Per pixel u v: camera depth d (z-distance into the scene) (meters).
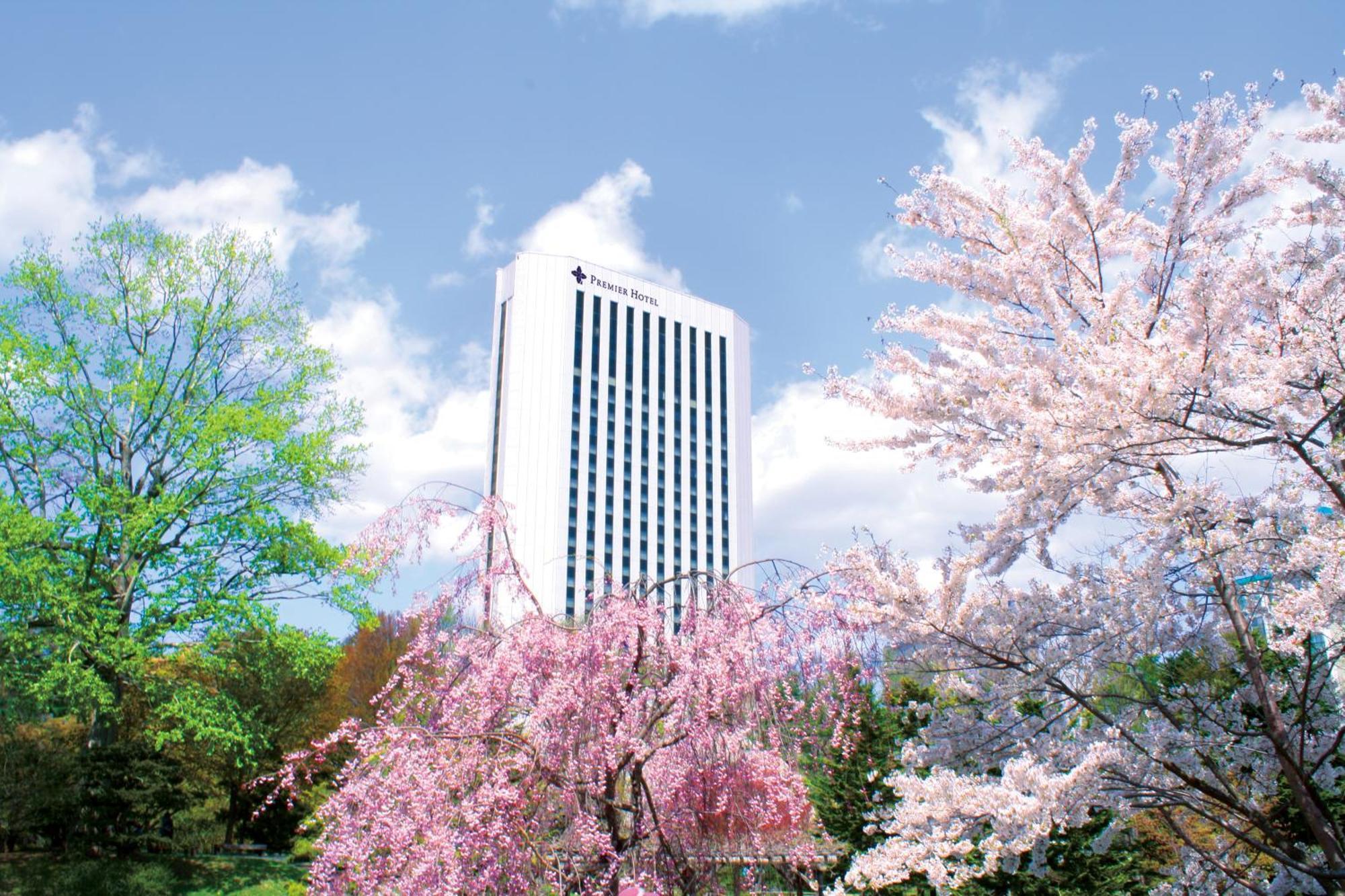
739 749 6.32
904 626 5.95
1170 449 5.52
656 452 69.75
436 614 6.82
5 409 17.52
